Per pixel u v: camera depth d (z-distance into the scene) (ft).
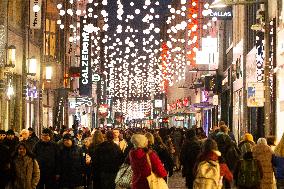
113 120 549.95
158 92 521.24
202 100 263.90
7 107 140.05
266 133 97.86
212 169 51.11
